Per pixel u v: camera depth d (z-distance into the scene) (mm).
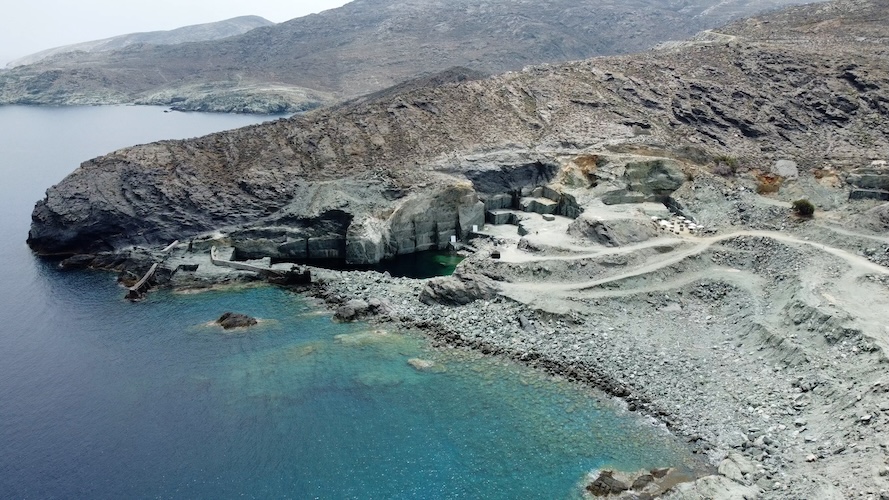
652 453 47000
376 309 70875
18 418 52156
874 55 112125
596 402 53531
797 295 59625
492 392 55344
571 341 62031
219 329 67750
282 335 66438
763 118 106938
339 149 100750
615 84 118875
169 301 75062
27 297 76125
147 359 61531
